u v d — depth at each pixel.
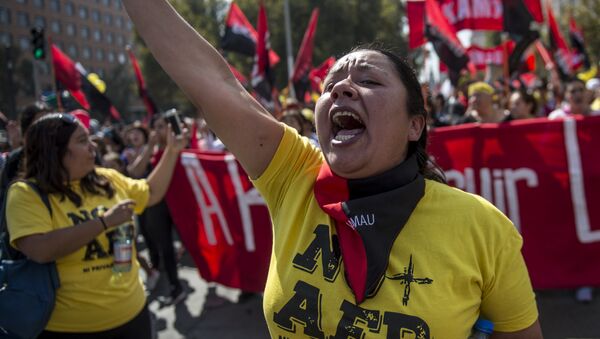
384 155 1.26
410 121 1.31
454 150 3.79
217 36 31.98
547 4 8.20
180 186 4.43
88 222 2.14
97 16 65.69
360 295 1.15
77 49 62.34
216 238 4.36
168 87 35.41
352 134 1.25
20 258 2.19
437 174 1.52
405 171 1.26
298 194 1.35
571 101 4.57
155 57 1.32
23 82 43.81
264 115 1.37
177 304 4.58
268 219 4.16
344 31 30.30
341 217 1.21
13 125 4.84
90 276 2.20
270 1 30.06
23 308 2.08
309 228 1.28
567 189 3.56
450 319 1.14
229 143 1.37
